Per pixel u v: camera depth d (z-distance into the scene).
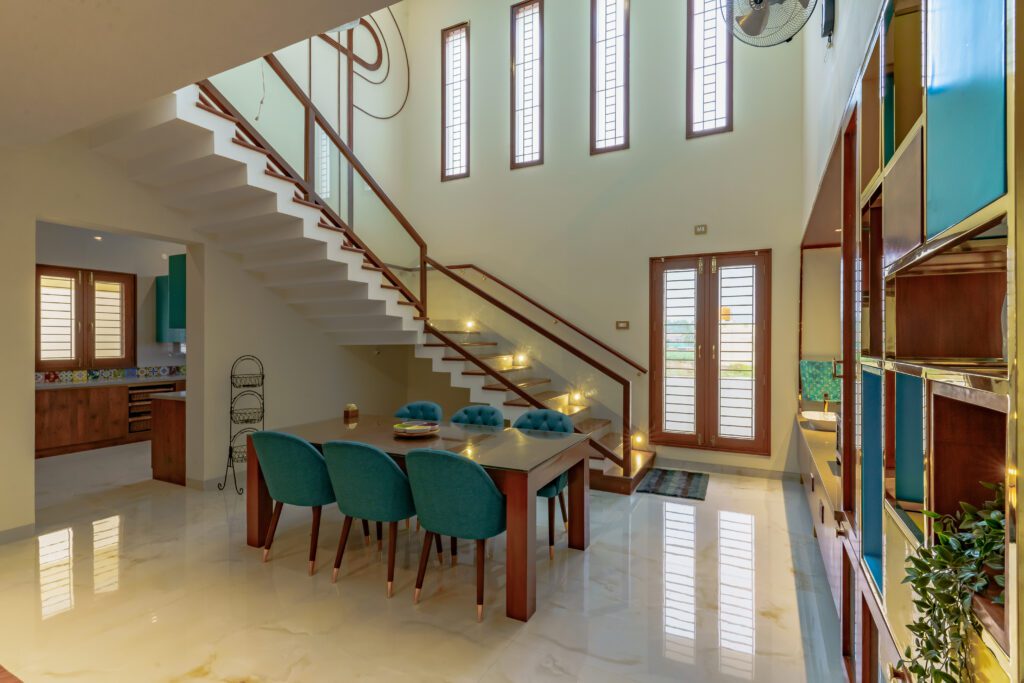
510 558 2.51
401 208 6.81
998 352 1.29
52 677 2.02
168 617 2.47
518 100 6.20
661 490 4.53
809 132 3.93
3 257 3.36
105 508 4.07
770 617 2.50
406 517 2.76
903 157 1.28
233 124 3.60
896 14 1.40
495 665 2.12
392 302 4.98
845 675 2.07
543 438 3.29
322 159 4.64
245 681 2.01
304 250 4.45
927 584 1.01
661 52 5.35
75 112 2.75
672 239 5.28
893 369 1.40
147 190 4.09
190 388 4.60
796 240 4.75
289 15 1.92
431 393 6.95
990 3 0.81
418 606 2.60
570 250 5.80
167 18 1.92
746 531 3.59
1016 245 0.74
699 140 5.16
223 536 3.51
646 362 5.41
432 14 6.78
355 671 2.08
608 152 5.60
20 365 3.44
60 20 1.92
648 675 2.07
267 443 2.95
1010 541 0.76
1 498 3.35
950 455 1.10
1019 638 0.74
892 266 1.36
